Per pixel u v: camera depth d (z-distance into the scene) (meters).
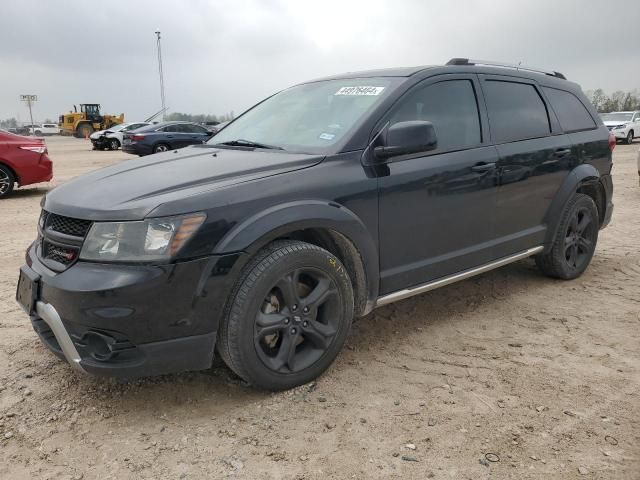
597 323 3.88
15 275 4.99
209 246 2.57
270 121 3.87
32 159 9.91
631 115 25.83
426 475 2.30
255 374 2.79
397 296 3.39
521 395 2.91
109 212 2.56
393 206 3.24
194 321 2.59
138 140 18.91
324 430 2.62
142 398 2.90
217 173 2.88
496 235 3.96
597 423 2.66
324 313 3.04
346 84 3.79
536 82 4.44
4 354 3.38
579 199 4.63
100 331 2.52
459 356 3.38
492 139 3.87
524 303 4.28
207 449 2.48
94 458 2.43
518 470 2.32
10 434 2.59
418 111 3.48
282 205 2.78
